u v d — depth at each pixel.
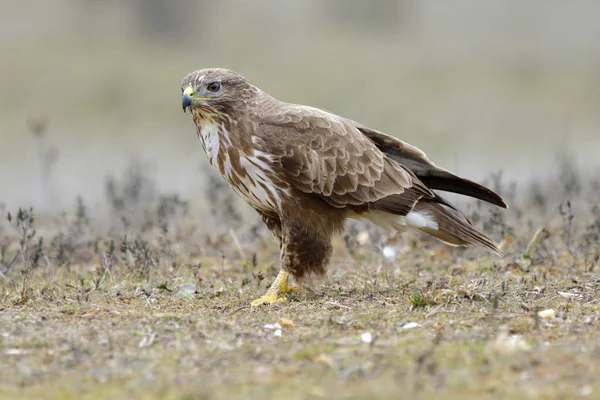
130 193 23.06
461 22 76.56
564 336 11.09
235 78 14.55
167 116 48.69
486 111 51.09
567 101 53.31
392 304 13.30
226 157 14.73
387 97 52.84
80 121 47.88
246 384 9.49
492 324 11.72
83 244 18.47
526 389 9.10
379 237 18.44
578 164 35.56
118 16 68.69
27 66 54.19
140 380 9.71
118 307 13.27
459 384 9.29
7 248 18.62
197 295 14.48
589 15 76.94
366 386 9.35
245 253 18.19
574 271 15.73
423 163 15.44
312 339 11.18
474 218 18.70
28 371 10.09
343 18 75.50
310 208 14.65
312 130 14.54
